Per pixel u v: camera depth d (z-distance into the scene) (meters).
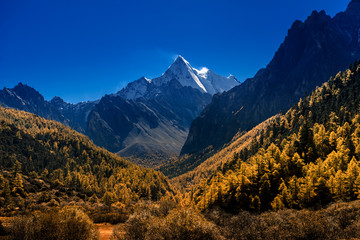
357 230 26.83
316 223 28.61
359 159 73.69
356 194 54.75
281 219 33.72
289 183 69.88
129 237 27.66
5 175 125.12
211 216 42.00
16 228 25.53
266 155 101.19
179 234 22.97
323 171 70.06
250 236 30.86
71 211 26.31
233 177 87.00
